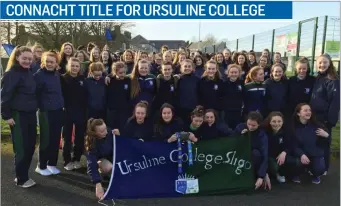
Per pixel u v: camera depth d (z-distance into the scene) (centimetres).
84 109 585
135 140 484
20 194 478
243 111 633
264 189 514
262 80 617
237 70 620
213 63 622
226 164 500
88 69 692
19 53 473
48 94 524
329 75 551
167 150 491
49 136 537
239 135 506
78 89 575
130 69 838
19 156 493
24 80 477
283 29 1189
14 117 481
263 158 513
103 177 521
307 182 545
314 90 568
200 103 631
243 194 495
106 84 608
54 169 557
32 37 2783
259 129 522
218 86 626
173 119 547
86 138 485
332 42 891
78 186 510
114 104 608
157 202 464
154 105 629
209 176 496
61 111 544
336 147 707
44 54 527
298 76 595
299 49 1025
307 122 542
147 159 484
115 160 473
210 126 542
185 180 488
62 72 677
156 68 890
